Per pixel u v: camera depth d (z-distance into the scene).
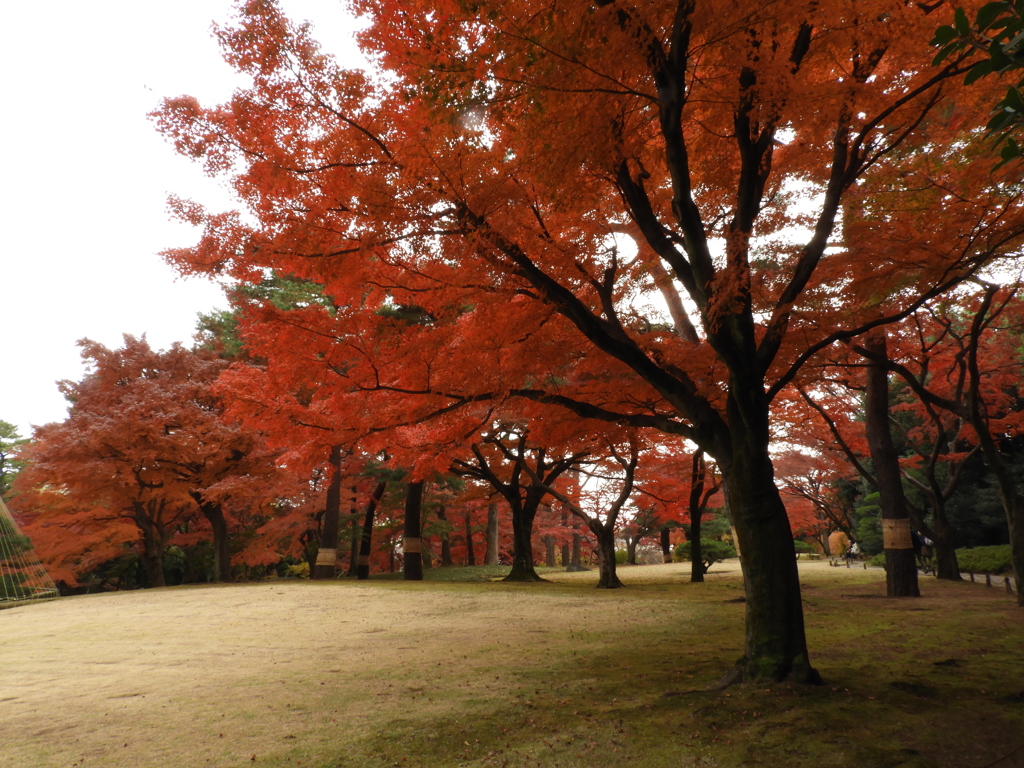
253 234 6.41
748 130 5.86
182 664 8.18
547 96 4.75
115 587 33.81
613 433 11.17
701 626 10.04
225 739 4.99
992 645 7.41
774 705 5.05
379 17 5.70
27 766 4.54
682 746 4.34
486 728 4.98
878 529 26.31
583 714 5.22
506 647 8.69
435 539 37.22
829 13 4.71
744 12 4.43
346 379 7.66
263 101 5.92
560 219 7.35
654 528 37.81
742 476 6.12
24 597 20.52
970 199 6.39
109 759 4.62
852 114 5.55
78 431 20.39
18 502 27.33
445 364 7.70
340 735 4.97
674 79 4.88
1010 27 1.79
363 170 6.16
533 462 23.75
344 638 9.98
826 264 7.23
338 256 6.70
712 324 5.82
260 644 9.61
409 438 12.73
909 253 6.36
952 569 16.86
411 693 6.22
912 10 4.82
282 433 8.24
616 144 5.38
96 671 7.90
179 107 5.97
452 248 6.48
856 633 8.64
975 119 5.88
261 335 7.46
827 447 20.06
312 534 33.88
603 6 4.64
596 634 9.59
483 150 6.06
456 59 4.81
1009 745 4.09
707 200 7.31
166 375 23.36
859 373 16.47
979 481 21.61
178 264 6.52
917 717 4.68
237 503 25.73
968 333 13.49
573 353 8.41
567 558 53.41
